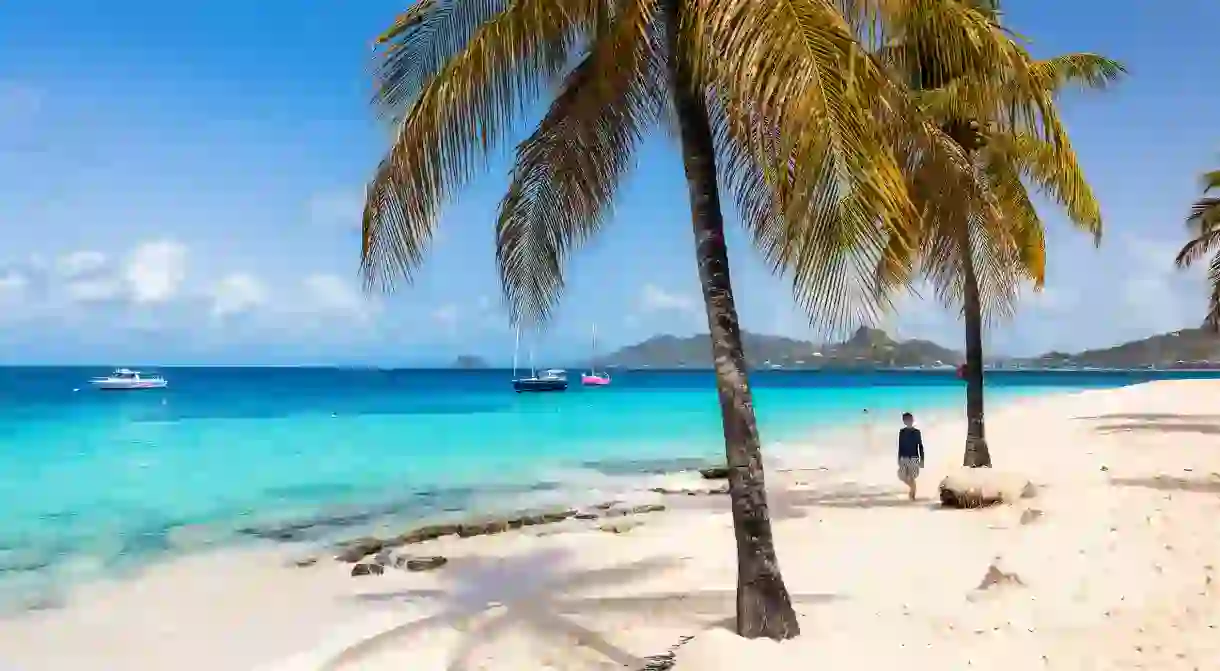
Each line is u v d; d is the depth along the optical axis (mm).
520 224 7398
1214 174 27297
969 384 15320
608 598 8703
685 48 5812
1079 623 6504
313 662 7121
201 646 7672
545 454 25734
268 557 11656
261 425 35688
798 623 6574
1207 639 5941
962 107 9562
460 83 5641
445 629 7828
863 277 4164
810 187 4277
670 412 46875
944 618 6805
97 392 68625
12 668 7148
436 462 23406
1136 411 39219
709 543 11766
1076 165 8828
